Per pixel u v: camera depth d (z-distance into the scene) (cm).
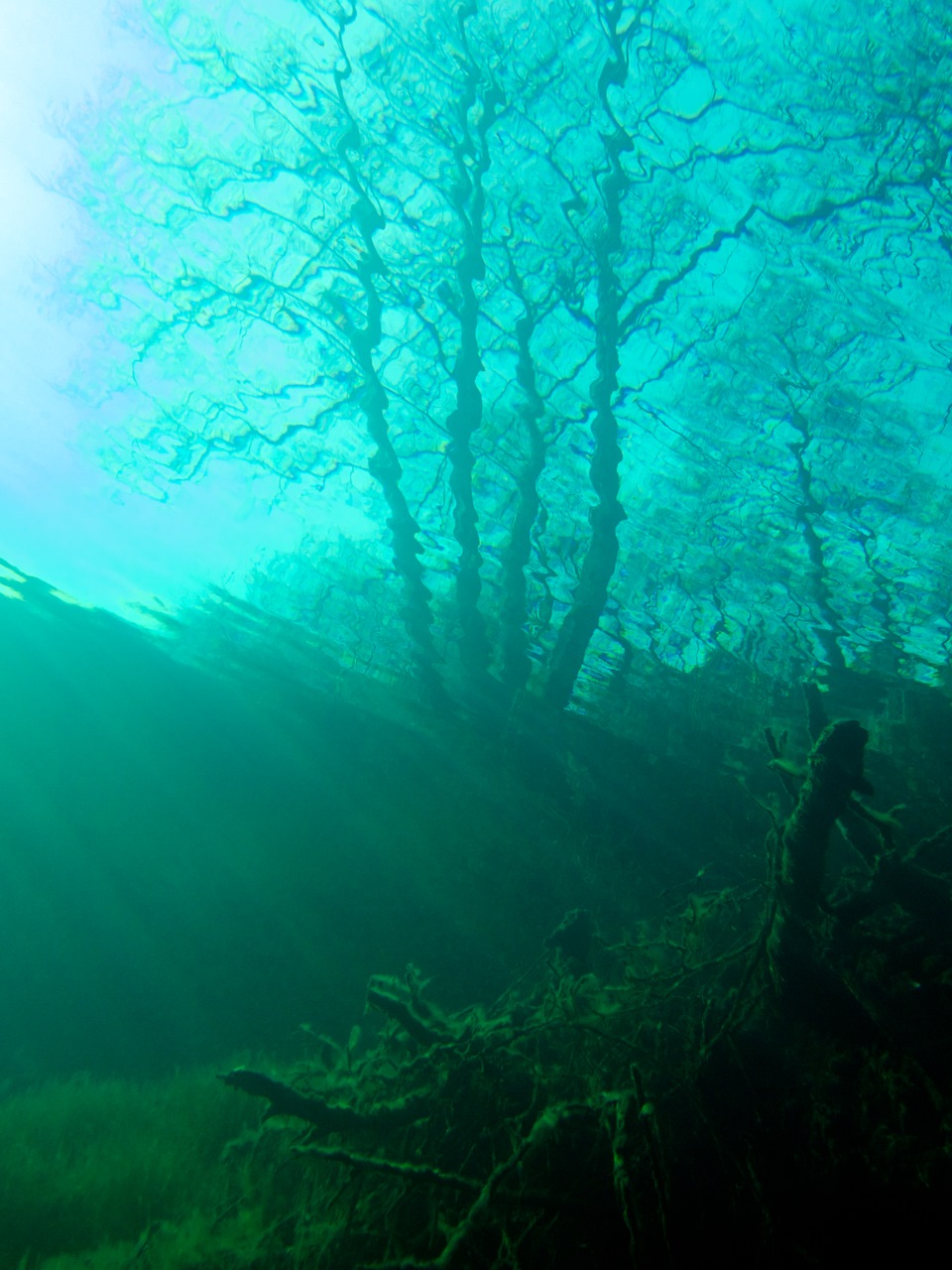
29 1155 514
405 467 1111
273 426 1069
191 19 754
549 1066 392
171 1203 471
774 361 927
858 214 801
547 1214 313
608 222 890
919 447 934
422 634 1311
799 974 366
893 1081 331
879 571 1091
